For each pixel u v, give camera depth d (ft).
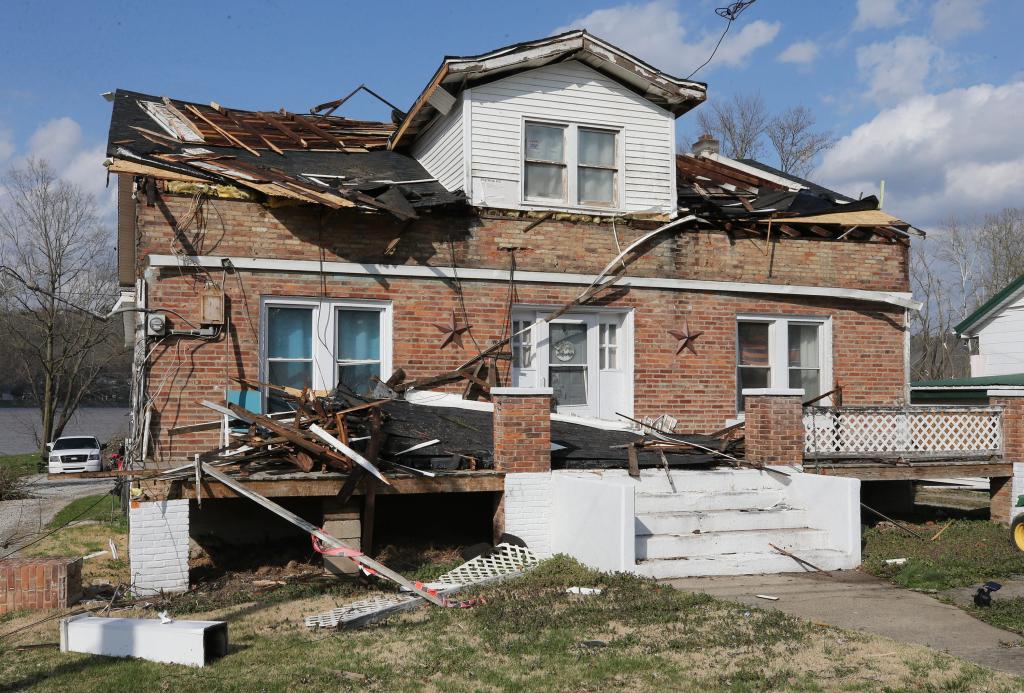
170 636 23.06
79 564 30.68
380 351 44.55
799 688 20.67
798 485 38.22
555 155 48.19
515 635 25.14
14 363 173.58
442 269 45.11
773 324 52.21
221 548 39.06
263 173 42.32
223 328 40.91
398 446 35.83
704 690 20.62
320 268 42.68
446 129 48.34
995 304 91.20
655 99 49.80
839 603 29.35
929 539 41.04
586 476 36.58
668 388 49.11
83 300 152.35
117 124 47.55
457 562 35.04
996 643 24.75
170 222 40.22
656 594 29.58
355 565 33.45
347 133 55.47
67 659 23.30
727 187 57.11
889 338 54.34
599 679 21.35
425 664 22.45
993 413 46.37
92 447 114.93
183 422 39.93
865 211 53.16
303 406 36.58
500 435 36.06
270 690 20.57
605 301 48.01
